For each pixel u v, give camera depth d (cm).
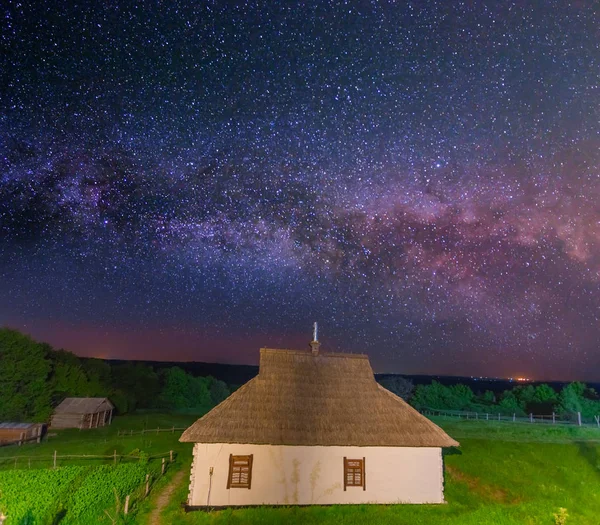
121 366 7956
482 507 2208
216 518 1942
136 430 4984
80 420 5147
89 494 2075
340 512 2050
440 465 2262
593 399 6300
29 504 1884
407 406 2441
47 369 5369
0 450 3675
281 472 2147
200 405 8181
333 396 2411
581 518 2180
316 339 2695
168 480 2597
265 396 2347
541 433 3969
